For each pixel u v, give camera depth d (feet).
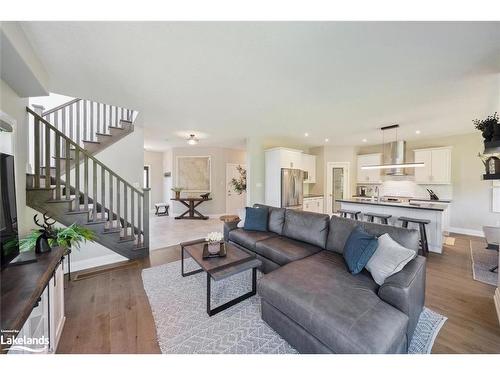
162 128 15.76
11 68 5.83
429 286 8.42
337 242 8.45
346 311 4.66
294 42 5.95
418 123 14.12
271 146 20.88
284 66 7.21
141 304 7.38
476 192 16.72
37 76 6.52
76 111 12.90
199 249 8.80
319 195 23.50
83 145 12.52
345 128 15.61
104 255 11.27
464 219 17.24
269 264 9.16
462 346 5.36
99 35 5.59
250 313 6.82
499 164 6.84
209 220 23.24
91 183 12.66
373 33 5.56
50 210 9.55
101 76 7.82
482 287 8.30
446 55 6.52
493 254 12.05
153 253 12.60
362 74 7.75
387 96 9.70
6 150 6.75
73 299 7.70
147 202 12.29
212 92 9.31
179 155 26.00
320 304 4.91
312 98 9.92
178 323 6.35
